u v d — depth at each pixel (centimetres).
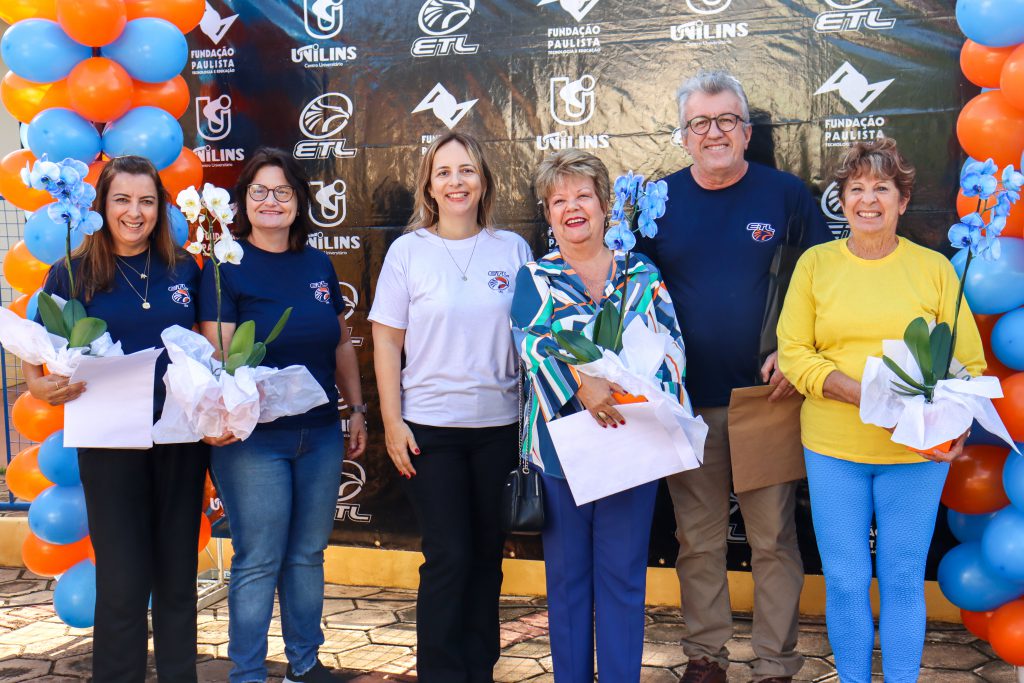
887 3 315
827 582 249
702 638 281
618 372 228
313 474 273
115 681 250
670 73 331
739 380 271
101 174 247
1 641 327
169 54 294
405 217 353
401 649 315
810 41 321
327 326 272
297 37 353
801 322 252
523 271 252
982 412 227
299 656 282
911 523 242
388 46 349
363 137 353
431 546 262
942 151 316
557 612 253
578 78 337
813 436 250
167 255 257
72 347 233
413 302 266
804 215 274
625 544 247
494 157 345
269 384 250
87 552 300
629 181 228
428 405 264
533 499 245
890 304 240
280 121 357
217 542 372
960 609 301
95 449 246
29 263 296
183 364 238
